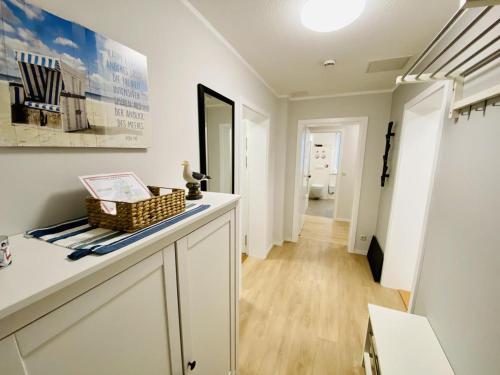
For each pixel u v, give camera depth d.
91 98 0.72
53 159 0.65
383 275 2.28
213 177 1.54
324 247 3.27
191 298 0.81
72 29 0.65
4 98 0.53
